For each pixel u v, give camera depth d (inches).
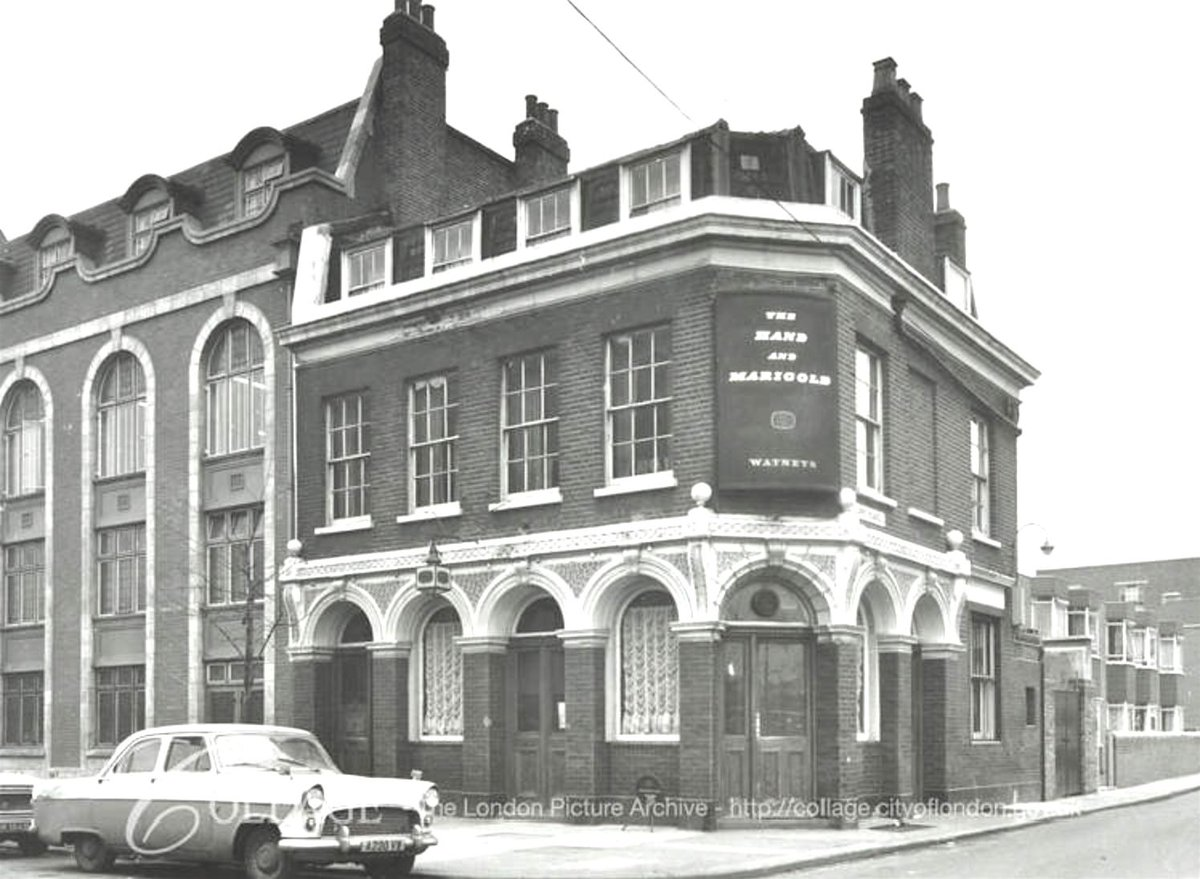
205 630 1012.5
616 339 789.2
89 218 1226.6
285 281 982.4
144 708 1058.1
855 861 631.8
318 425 927.7
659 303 765.9
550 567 788.0
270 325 987.3
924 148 952.9
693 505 734.5
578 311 800.3
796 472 726.5
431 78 1066.7
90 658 1095.0
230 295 1017.5
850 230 755.4
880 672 818.8
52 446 1154.7
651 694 767.1
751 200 747.4
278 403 974.4
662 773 751.1
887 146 909.2
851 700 745.6
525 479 822.5
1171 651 2249.0
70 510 1130.0
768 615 747.4
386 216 1005.8
